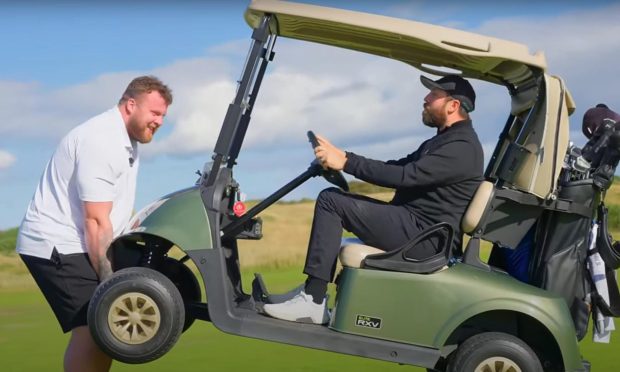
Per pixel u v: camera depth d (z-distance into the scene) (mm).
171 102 3531
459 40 3266
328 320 3375
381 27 3262
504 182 3359
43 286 3473
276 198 3414
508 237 3379
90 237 3340
